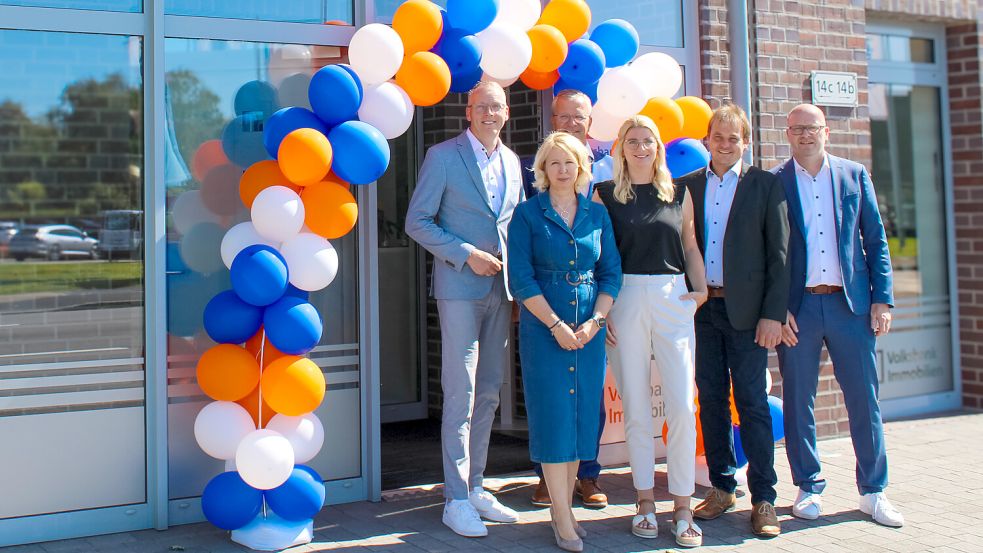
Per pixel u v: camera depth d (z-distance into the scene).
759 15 6.34
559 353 4.39
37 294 4.51
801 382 4.94
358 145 4.37
